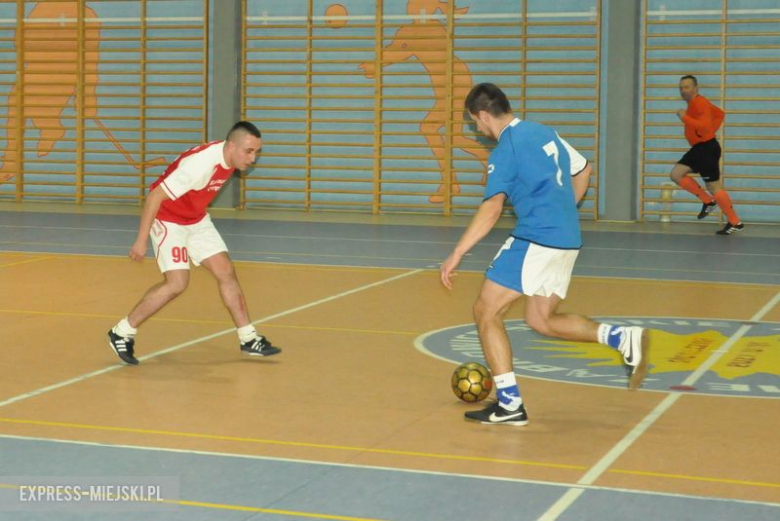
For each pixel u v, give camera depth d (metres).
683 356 8.16
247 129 7.53
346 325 9.41
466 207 19.77
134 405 6.55
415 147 19.88
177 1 20.70
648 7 18.45
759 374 7.52
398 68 19.81
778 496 4.79
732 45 18.17
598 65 18.72
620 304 10.59
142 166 21.12
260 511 4.53
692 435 5.91
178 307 10.30
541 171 6.01
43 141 21.58
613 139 18.77
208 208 20.77
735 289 11.58
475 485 4.93
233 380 7.29
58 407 6.48
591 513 4.52
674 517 4.47
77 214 19.55
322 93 20.31
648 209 18.95
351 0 20.02
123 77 21.05
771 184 18.20
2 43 21.66
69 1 21.17
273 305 10.41
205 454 5.46
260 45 20.52
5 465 5.23
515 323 9.62
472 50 19.41
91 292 11.12
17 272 12.50
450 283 5.94
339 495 4.76
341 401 6.70
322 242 15.79
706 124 16.77
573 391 7.00
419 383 7.24
